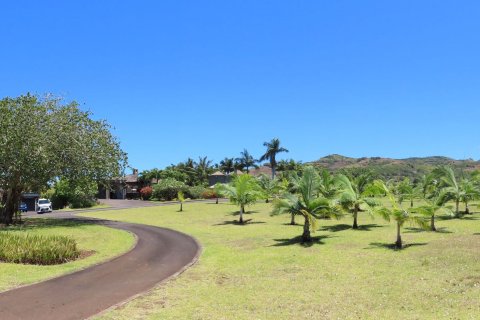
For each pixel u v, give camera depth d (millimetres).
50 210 57938
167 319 11531
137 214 49156
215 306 12836
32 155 34375
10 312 11852
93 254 22812
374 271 16688
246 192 37031
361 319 11133
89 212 53406
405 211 21719
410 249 20891
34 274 16891
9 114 34562
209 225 36875
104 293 14289
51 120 36562
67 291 14391
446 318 10836
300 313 11883
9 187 36688
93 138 38812
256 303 13039
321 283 15328
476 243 21484
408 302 12492
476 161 126438
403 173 157500
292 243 24938
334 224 34344
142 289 15016
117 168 40375
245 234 30078
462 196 36688
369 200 30062
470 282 14141
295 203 24969
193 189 81375
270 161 100312
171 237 29438
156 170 102625
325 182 34281
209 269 18750
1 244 20203
